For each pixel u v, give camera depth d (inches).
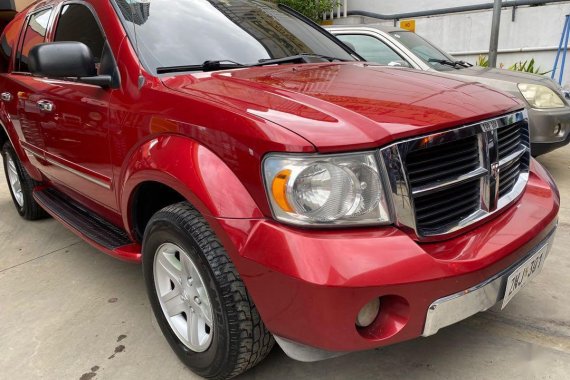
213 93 75.1
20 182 158.2
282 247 59.4
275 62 100.2
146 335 96.6
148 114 80.4
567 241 130.3
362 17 361.4
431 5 352.5
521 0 313.9
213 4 111.4
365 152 60.4
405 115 65.7
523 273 72.5
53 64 85.3
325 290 56.5
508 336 91.0
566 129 170.7
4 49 152.4
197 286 77.3
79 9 107.0
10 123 142.4
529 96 167.9
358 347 61.0
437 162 66.8
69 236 151.1
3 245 146.6
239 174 64.9
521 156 87.2
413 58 190.5
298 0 329.7
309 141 59.5
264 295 62.9
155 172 75.2
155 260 84.7
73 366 88.0
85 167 104.9
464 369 82.3
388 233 60.9
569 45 307.6
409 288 58.6
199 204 67.8
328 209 59.6
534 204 80.9
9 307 109.3
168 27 97.6
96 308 107.4
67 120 106.0
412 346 89.0
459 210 69.8
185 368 86.0
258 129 62.6
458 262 61.9
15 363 89.4
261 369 84.1
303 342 62.3
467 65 208.4
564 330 92.2
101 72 96.1
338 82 81.8
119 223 106.4
